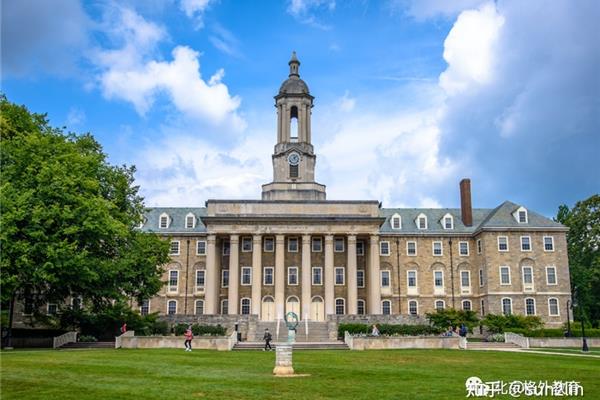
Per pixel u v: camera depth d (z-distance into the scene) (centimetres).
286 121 8369
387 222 8381
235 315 6525
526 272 7719
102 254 5206
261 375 2658
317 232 7519
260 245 7525
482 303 7856
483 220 8412
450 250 8188
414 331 6341
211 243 7488
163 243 5997
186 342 4566
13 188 4297
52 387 2164
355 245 7531
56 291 4966
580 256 8969
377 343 5100
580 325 7019
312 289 7825
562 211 10325
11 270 4178
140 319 5984
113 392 2061
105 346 5112
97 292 4944
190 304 7988
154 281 5672
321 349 5047
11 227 4050
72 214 4312
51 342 5156
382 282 8100
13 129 4794
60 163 4566
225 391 2122
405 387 2284
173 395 2016
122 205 5669
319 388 2225
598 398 2108
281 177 8162
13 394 2009
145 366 2973
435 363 3419
